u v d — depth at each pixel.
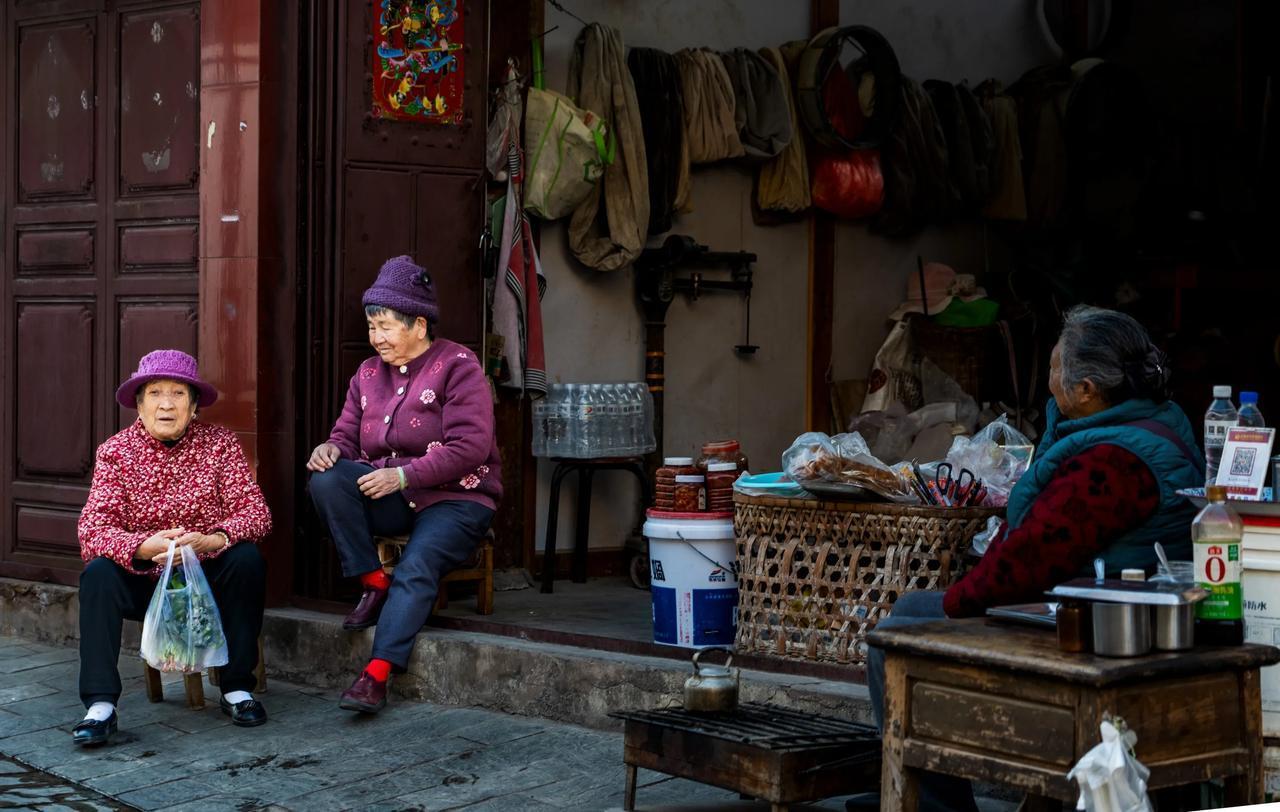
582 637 5.14
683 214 7.41
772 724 3.79
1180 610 2.87
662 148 6.99
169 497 5.14
